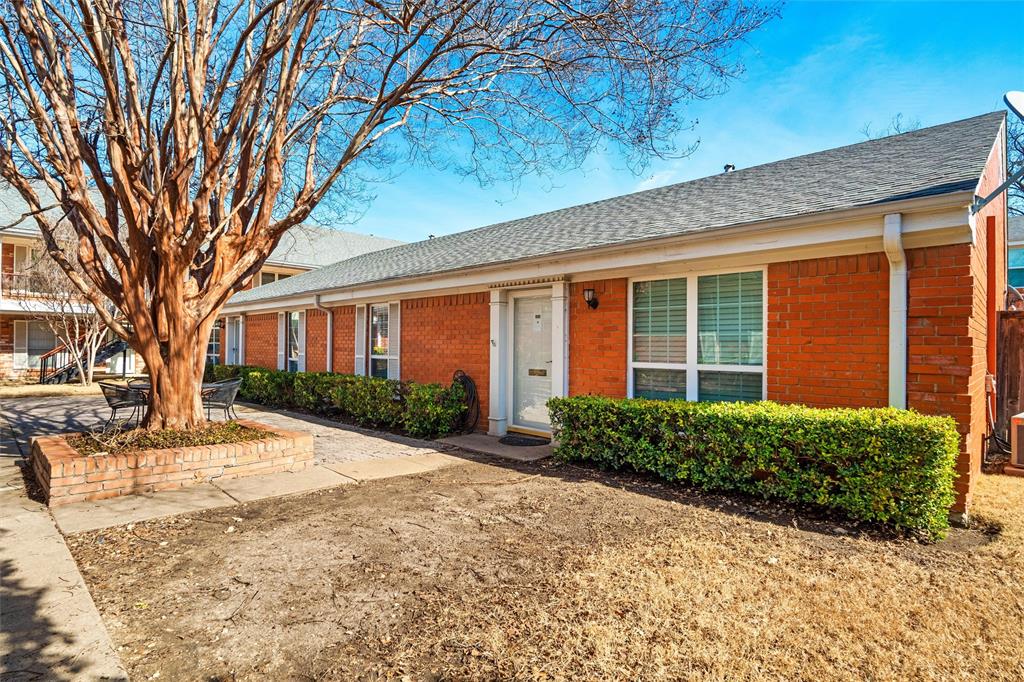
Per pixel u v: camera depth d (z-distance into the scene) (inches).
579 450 259.3
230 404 349.1
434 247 530.0
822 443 180.4
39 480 221.9
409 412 349.7
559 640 106.4
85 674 93.5
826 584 130.4
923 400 189.0
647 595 124.6
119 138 223.5
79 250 238.4
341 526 172.6
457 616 116.0
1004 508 189.8
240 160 259.3
